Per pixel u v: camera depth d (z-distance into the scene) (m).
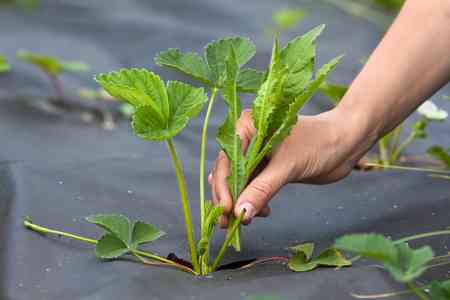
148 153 1.72
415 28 1.33
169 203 1.47
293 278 1.26
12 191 1.46
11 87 1.95
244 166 1.29
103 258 1.31
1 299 1.27
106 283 1.27
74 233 1.38
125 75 1.26
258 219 1.45
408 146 1.75
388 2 2.71
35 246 1.33
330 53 2.24
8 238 1.35
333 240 1.41
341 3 2.68
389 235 1.42
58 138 1.75
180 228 1.41
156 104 1.26
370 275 1.27
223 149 1.29
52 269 1.30
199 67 1.34
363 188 1.54
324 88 1.59
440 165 1.68
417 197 1.51
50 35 2.34
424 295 1.25
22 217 1.39
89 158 1.58
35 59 1.84
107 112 1.89
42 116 1.83
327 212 1.47
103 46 2.30
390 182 1.56
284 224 1.44
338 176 1.35
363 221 1.45
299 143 1.30
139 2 2.60
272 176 1.29
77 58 2.19
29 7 2.51
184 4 2.59
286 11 2.41
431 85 1.34
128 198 1.47
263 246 1.39
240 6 2.61
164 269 1.29
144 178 1.53
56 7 2.52
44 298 1.26
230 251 1.37
